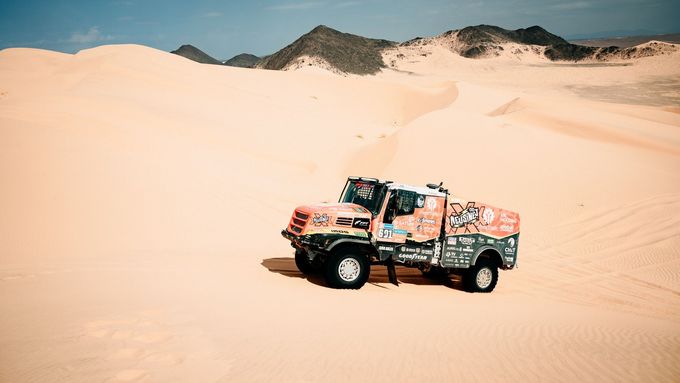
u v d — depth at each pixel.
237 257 15.66
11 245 15.83
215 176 26.45
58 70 67.69
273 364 6.27
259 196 24.88
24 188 19.44
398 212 12.84
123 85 53.59
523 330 8.77
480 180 29.05
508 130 34.97
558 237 23.06
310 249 12.10
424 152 31.70
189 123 41.75
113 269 12.84
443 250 13.38
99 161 23.02
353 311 9.57
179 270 12.97
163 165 25.42
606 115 56.19
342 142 45.88
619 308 14.12
